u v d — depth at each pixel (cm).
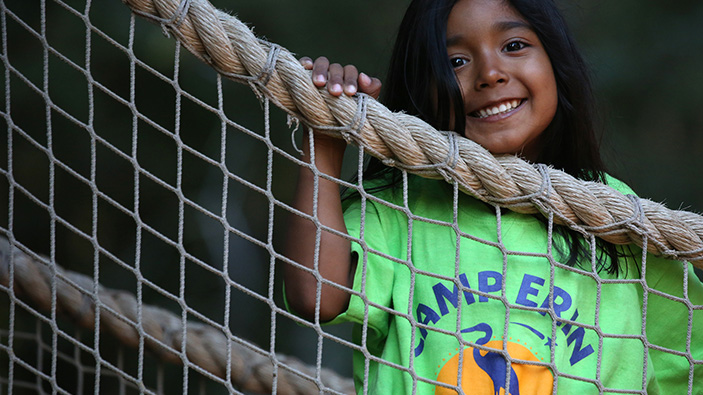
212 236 1324
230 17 288
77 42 1187
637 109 1432
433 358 318
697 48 1431
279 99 286
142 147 1289
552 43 349
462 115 338
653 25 1460
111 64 1200
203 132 1303
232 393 281
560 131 366
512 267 325
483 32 337
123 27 1177
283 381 473
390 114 290
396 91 368
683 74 1422
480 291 315
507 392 295
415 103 351
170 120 1273
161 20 278
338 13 1328
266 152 1312
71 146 1254
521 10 343
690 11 1462
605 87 1382
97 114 1238
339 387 488
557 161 371
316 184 288
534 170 300
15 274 438
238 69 283
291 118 288
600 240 326
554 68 354
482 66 336
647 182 1411
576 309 323
